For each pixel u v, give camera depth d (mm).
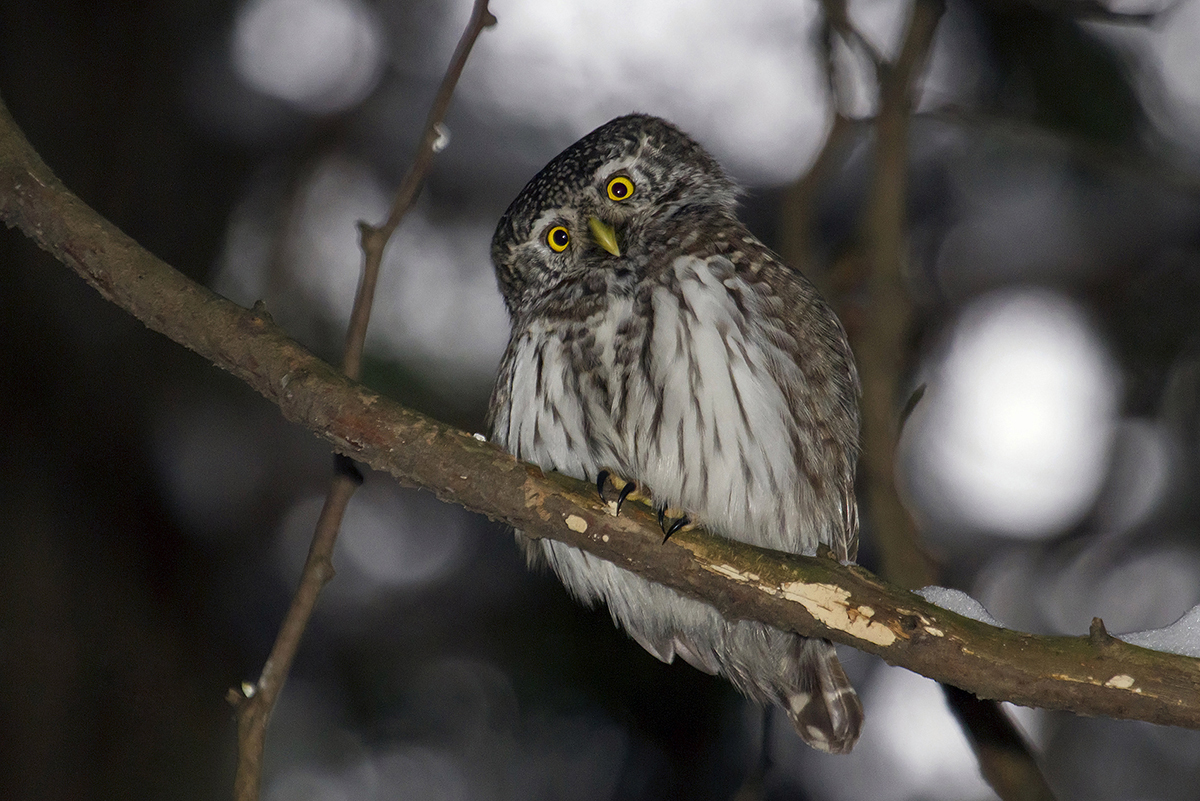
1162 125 12039
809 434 7430
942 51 12484
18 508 10859
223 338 5492
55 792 10203
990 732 7023
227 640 12023
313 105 13680
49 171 5551
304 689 12180
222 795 11062
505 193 13328
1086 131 11781
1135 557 12609
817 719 7926
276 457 12852
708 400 7094
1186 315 12758
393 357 11469
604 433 7324
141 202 12570
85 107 12258
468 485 5617
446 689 12188
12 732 10219
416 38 13961
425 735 12086
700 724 11570
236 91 13594
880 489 8148
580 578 8141
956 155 13367
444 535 12867
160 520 11836
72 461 11422
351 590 12664
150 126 12695
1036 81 11922
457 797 11891
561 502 5664
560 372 7449
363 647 12336
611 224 8008
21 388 11258
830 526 7863
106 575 11258
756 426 7137
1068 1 9219
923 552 8078
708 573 5633
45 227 5484
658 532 5676
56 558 10914
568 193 8180
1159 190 12070
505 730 12031
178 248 12750
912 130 13164
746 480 7164
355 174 13578
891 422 8328
